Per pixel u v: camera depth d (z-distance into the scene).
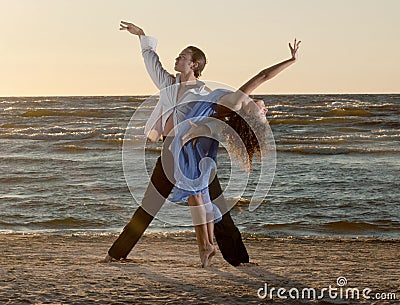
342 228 12.03
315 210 14.04
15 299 4.60
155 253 7.67
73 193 16.53
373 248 8.89
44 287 4.98
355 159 24.58
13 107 62.03
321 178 19.31
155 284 5.13
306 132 37.72
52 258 6.90
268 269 6.00
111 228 11.97
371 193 16.45
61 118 48.84
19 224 12.34
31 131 40.06
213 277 5.48
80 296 4.70
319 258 7.60
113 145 31.56
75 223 12.44
